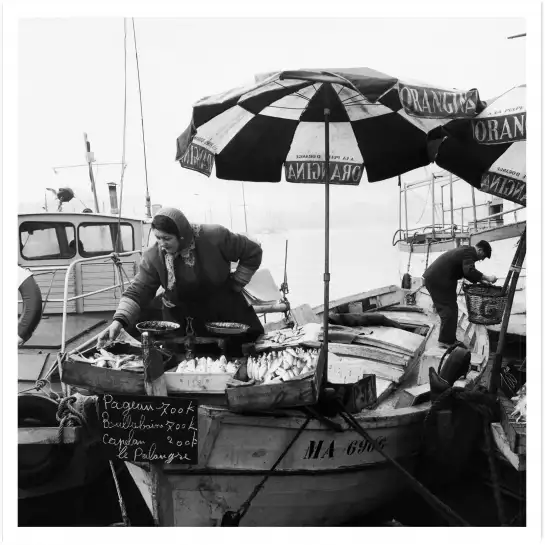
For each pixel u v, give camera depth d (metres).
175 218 3.84
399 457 4.04
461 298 7.32
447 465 4.12
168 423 3.28
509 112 3.62
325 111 3.82
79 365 3.44
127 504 5.05
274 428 3.44
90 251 6.23
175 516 3.55
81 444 4.55
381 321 6.27
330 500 3.83
